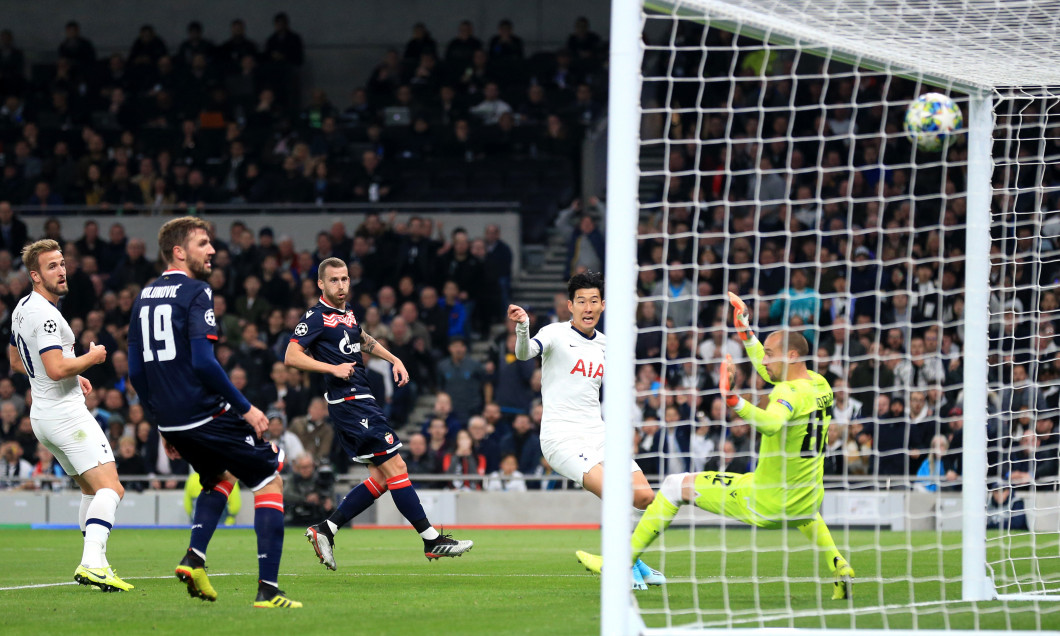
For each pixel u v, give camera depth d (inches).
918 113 610.9
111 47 2274.9
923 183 1565.0
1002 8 487.2
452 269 1624.0
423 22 2224.4
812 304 1385.3
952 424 1147.3
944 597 544.4
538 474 1314.0
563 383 621.9
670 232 1572.3
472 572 695.1
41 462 1379.2
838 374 1263.5
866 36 522.6
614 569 390.6
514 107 1962.4
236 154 1884.8
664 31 1879.9
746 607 501.4
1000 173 1318.9
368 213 1804.9
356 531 1227.2
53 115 2047.2
